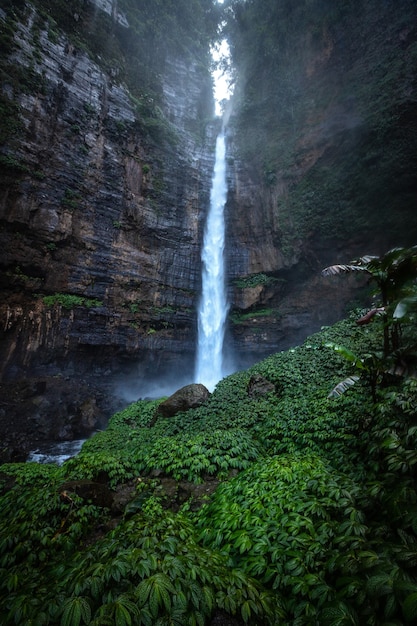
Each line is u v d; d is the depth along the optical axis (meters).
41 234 17.56
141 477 5.65
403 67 19.02
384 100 19.33
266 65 30.34
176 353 23.33
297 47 27.55
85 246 19.67
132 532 3.14
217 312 26.11
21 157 16.94
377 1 21.58
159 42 28.70
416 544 2.38
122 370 20.70
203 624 2.09
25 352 16.56
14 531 3.71
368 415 5.00
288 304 24.84
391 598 1.94
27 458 11.24
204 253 26.47
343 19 23.61
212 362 25.31
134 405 13.15
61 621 2.04
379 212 20.06
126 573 2.37
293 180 25.58
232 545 3.15
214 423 8.16
